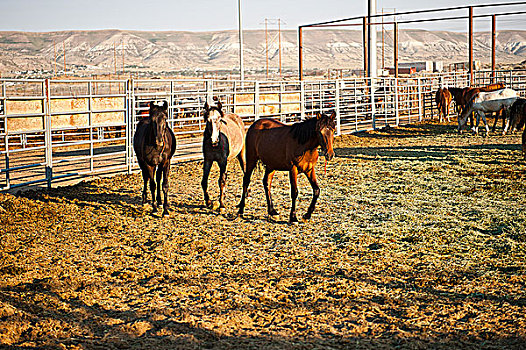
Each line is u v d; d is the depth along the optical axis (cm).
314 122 791
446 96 2592
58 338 462
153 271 635
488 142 1784
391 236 763
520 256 661
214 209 955
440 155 1527
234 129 989
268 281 599
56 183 1205
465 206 927
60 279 609
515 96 1972
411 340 455
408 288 571
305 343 452
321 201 998
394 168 1338
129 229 824
